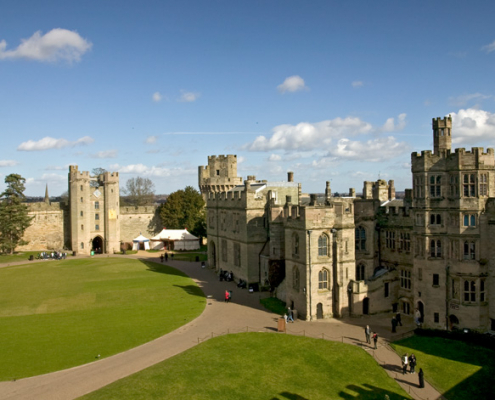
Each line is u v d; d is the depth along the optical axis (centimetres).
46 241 13075
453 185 4981
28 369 3925
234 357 4225
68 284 7831
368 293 5762
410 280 5800
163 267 9831
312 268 5522
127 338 4772
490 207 4762
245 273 7575
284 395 3541
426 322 5191
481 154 4822
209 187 12225
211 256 9806
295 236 5772
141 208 14262
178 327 5172
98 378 3744
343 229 5684
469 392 3647
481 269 4822
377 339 4756
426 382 3816
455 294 4994
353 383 3778
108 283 7906
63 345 4547
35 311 5994
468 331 4741
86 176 12769
